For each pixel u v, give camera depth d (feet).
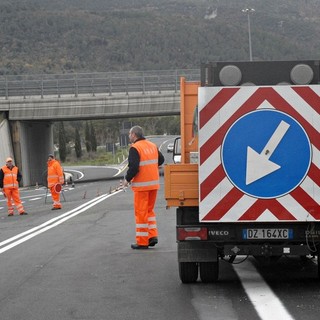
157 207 117.39
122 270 56.24
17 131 275.18
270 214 44.42
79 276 54.13
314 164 44.11
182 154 54.34
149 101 278.05
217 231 45.60
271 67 47.47
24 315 41.96
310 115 44.09
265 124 44.29
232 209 44.68
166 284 50.06
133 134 67.05
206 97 44.62
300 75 47.03
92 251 67.36
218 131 44.57
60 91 275.59
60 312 42.47
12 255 67.10
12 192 121.90
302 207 44.21
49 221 101.96
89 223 95.09
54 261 62.13
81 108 274.98
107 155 611.47
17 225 100.53
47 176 129.29
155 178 67.62
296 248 45.14
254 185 44.47
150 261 60.29
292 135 44.16
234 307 42.39
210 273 49.26
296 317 39.63
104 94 277.23
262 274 53.52
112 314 41.55
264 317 39.78
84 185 238.89
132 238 76.38
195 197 45.91
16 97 272.72
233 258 52.85
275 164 44.29
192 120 54.39
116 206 122.62
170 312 41.60
